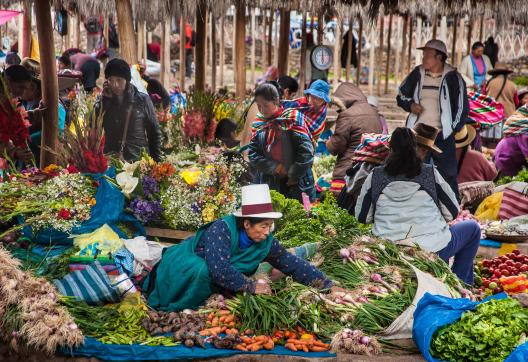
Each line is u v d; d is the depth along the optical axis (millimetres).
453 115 8688
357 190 6891
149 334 5246
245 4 12148
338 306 5473
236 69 12836
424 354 4961
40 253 6172
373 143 6848
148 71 16703
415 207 6301
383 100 19531
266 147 7684
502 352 4773
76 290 5613
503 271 7156
